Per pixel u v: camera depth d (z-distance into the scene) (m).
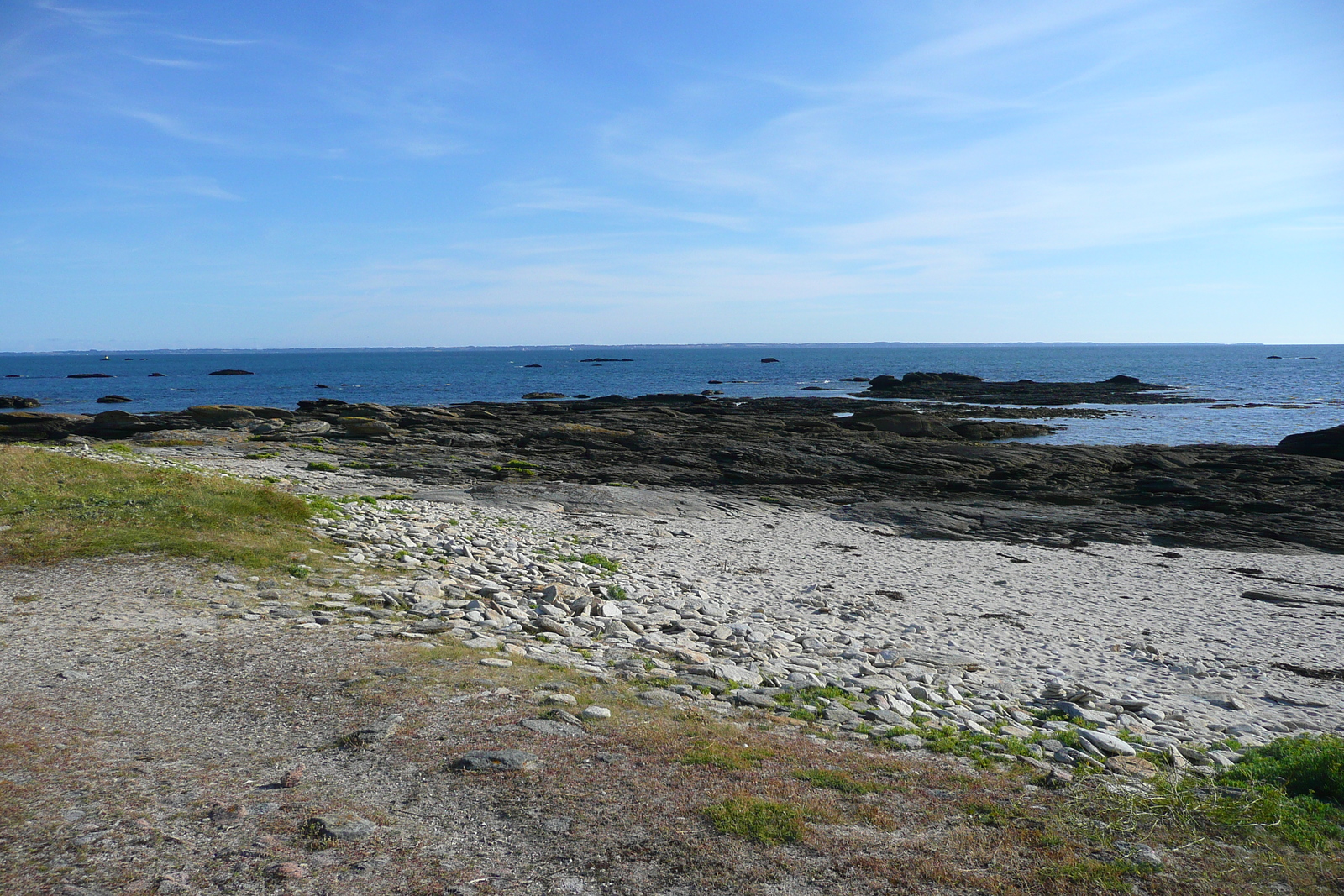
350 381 161.38
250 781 6.49
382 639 11.15
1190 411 80.25
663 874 5.30
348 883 5.07
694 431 54.34
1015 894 5.25
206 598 12.91
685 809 6.20
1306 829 6.48
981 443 50.00
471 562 18.25
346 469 37.84
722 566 22.12
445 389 136.00
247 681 8.97
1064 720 10.74
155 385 151.62
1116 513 31.50
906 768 7.59
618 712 8.63
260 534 17.38
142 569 14.20
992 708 11.09
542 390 133.12
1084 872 5.57
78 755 6.80
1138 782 7.68
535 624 13.29
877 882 5.29
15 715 7.65
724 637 14.16
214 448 42.94
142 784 6.33
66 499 18.55
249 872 5.15
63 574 13.74
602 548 23.41
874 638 15.55
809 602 18.39
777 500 33.94
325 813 5.94
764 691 10.41
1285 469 39.38
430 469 37.91
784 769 7.20
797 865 5.46
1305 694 13.16
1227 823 6.55
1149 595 20.48
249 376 188.50
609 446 47.34
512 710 8.30
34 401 101.06
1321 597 20.36
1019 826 6.27
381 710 8.08
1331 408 81.38
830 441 48.88
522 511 28.72
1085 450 45.59
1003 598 19.80
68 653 9.79
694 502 32.53
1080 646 15.75
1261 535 28.23
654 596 17.50
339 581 14.91
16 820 5.62
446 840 5.66
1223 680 13.84
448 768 6.81
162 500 18.61
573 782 6.60
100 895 4.82
